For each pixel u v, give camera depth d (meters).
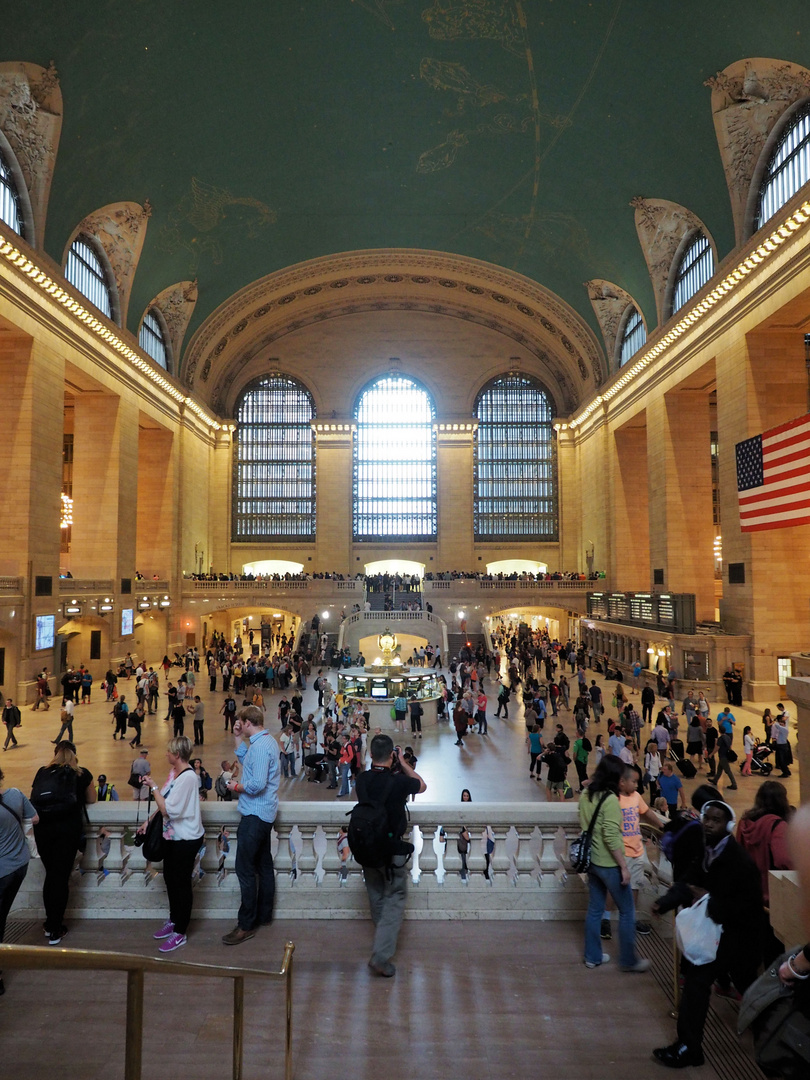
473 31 24.16
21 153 23.20
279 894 5.24
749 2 19.73
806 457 17.73
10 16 19.38
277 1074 3.51
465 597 40.84
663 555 32.59
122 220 29.70
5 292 23.25
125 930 4.99
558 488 47.94
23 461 24.80
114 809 5.34
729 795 14.08
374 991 4.26
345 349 48.22
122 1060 3.56
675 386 31.42
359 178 32.41
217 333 42.09
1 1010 4.00
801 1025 2.12
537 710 16.69
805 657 10.16
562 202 32.31
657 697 25.47
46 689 24.06
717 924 3.65
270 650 43.50
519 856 5.42
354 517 48.38
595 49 23.88
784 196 23.67
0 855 4.38
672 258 31.52
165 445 39.62
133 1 20.83
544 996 4.24
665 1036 3.89
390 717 21.89
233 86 25.81
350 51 25.17
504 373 48.50
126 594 32.84
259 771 4.89
